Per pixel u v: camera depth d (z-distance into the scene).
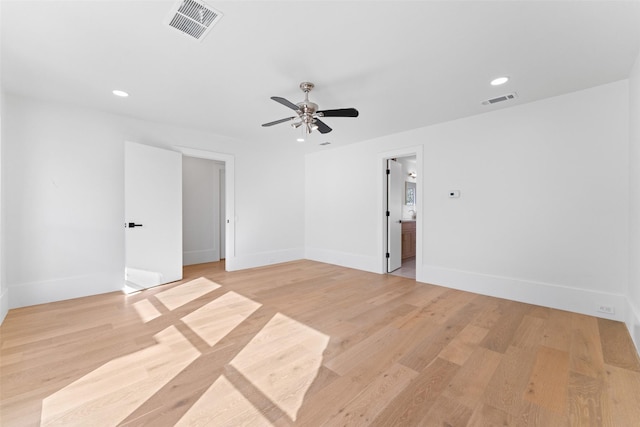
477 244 3.51
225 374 1.77
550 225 2.97
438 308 2.97
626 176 2.56
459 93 2.87
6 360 1.92
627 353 2.00
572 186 2.84
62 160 3.21
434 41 1.99
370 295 3.43
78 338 2.26
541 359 1.93
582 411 1.43
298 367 1.86
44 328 2.44
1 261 2.68
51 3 1.59
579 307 2.80
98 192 3.44
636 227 2.27
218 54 2.17
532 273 3.09
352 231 5.10
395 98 3.00
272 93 2.89
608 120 2.64
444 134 3.80
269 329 2.45
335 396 1.56
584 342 2.17
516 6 1.63
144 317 2.71
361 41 1.99
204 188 5.77
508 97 2.96
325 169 5.60
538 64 2.30
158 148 3.82
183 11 1.69
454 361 1.92
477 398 1.54
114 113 3.52
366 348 2.11
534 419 1.38
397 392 1.59
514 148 3.20
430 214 3.96
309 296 3.38
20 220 2.94
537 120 3.04
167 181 3.94
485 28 1.84
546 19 1.74
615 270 2.62
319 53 2.15
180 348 2.11
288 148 5.51
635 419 1.38
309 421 1.38
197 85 2.71
